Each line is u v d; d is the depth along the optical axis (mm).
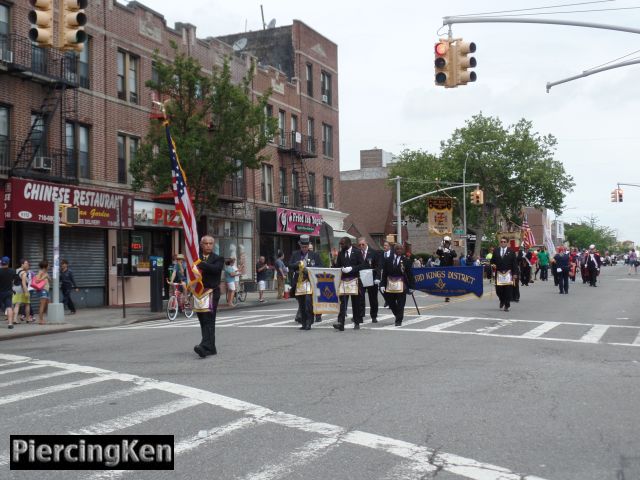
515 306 22516
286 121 43594
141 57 30844
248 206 39344
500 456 5988
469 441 6449
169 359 11664
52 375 10328
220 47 37312
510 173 68500
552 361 11070
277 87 42500
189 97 27516
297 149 43344
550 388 8883
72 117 26578
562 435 6645
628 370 10234
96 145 27906
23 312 22438
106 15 28688
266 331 15805
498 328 15867
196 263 11688
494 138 67562
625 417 7359
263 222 40312
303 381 9453
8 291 18875
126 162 29703
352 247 15797
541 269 44469
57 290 20453
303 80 45625
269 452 6121
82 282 26828
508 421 7188
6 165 23750
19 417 7512
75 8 12500
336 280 15836
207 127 27672
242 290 30000
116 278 28406
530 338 14047
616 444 6348
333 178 49312
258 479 5395
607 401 8125
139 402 8203
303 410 7742
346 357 11555
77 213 20656
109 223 27250
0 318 22016
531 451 6129
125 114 29641
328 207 48750
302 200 44500
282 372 10172
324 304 15922
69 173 26297
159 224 30781
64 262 23891
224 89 27188
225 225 37375
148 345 13859
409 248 22078
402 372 10070
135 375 10109
